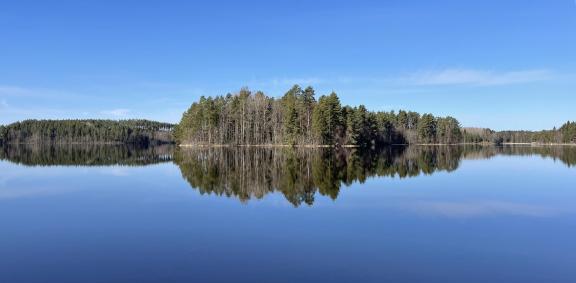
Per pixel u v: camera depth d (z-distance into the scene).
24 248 13.00
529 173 35.66
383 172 35.41
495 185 27.19
